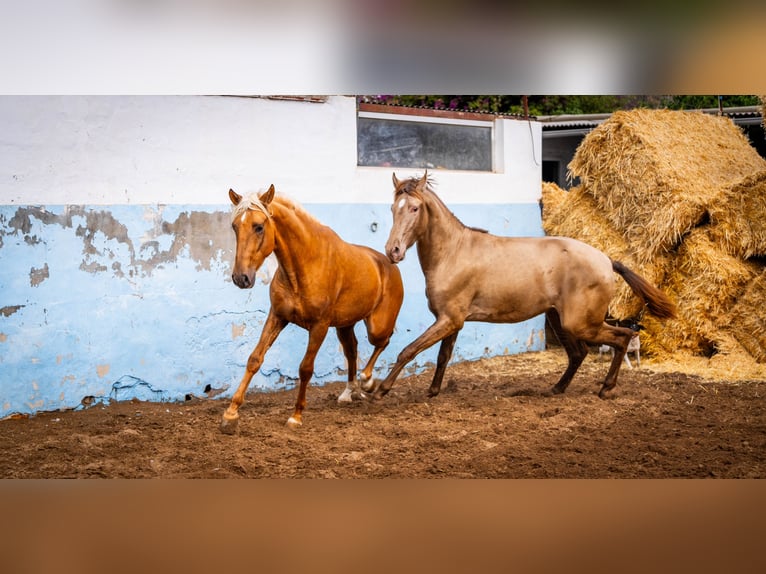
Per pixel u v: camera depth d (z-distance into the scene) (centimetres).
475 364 877
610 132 848
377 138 825
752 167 901
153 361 670
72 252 630
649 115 881
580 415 626
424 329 849
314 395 718
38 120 612
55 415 621
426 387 760
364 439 556
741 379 751
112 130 645
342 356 786
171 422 603
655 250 812
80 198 632
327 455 514
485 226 896
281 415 629
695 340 825
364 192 797
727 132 959
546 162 1282
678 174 807
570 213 909
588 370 830
